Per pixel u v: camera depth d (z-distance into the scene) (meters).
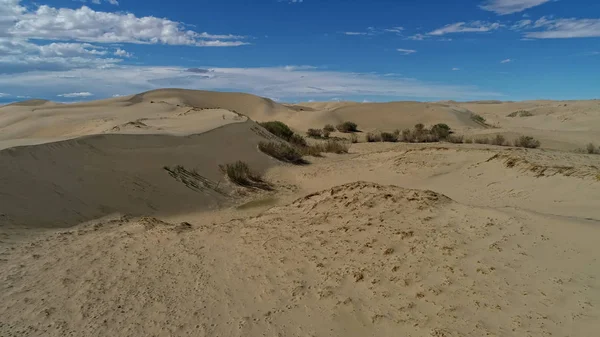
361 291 4.63
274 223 7.43
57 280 5.75
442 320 3.84
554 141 27.33
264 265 5.70
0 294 5.38
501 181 10.62
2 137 31.02
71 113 39.25
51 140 12.98
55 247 7.23
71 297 5.24
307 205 8.06
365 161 17.34
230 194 13.48
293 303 4.63
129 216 10.14
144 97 62.38
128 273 5.91
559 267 4.28
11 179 9.55
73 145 12.53
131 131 18.20
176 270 5.91
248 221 7.99
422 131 34.25
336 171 16.17
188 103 61.34
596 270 4.06
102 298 5.18
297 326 4.19
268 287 5.08
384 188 7.78
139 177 12.29
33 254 6.85
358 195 7.65
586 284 3.88
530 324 3.52
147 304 4.97
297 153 20.72
